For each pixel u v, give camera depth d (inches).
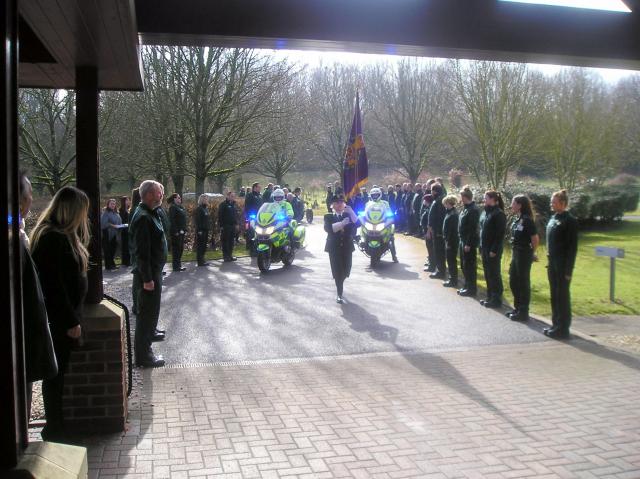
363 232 560.4
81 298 158.2
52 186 752.3
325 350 282.5
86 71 182.7
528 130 842.8
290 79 869.2
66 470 79.3
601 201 948.6
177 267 542.3
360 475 156.2
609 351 288.7
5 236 71.7
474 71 836.6
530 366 261.1
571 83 934.4
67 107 733.3
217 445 173.8
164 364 256.4
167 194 974.4
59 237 152.8
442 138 1088.8
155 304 251.6
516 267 352.2
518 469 161.3
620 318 375.9
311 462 163.5
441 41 212.4
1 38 69.4
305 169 1911.9
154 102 767.7
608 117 974.4
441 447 174.6
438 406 208.8
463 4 213.3
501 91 815.7
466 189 422.9
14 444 74.1
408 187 907.4
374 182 1800.0
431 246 527.2
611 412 205.2
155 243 247.9
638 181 1300.4
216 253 698.2
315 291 437.7
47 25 139.9
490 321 348.8
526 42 220.1
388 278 496.1
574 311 393.7
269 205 545.3
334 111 1585.9
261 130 845.8
